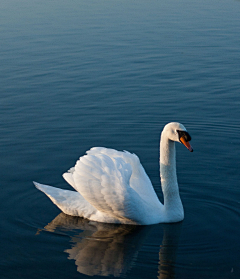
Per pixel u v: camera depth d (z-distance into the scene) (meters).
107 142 10.77
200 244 6.83
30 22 24.42
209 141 10.78
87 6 29.69
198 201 8.20
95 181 7.32
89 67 16.72
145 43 19.91
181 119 12.05
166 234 7.18
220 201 8.16
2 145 10.60
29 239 7.02
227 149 10.31
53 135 11.14
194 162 9.70
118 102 13.33
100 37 20.98
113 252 6.64
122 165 7.45
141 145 10.62
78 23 24.09
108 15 26.23
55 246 6.80
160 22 24.16
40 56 18.12
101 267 6.23
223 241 6.89
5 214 7.83
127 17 25.61
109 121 11.98
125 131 11.38
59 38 20.84
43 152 10.25
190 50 18.89
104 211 7.51
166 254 6.56
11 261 6.40
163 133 7.44
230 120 11.90
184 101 13.34
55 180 9.02
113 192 7.23
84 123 11.87
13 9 28.52
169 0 31.66
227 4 29.48
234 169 9.34
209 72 16.06
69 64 17.06
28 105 13.17
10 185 8.81
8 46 19.59
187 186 8.73
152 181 9.14
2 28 22.97
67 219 7.78
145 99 13.54
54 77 15.68
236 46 19.38
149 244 6.87
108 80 15.32
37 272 6.12
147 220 7.48
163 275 6.02
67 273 6.09
